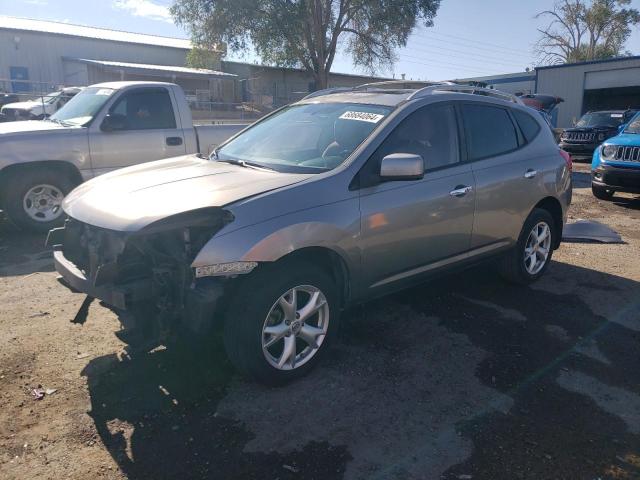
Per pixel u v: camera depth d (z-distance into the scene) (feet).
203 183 11.65
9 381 11.34
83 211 11.23
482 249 15.52
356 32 104.37
